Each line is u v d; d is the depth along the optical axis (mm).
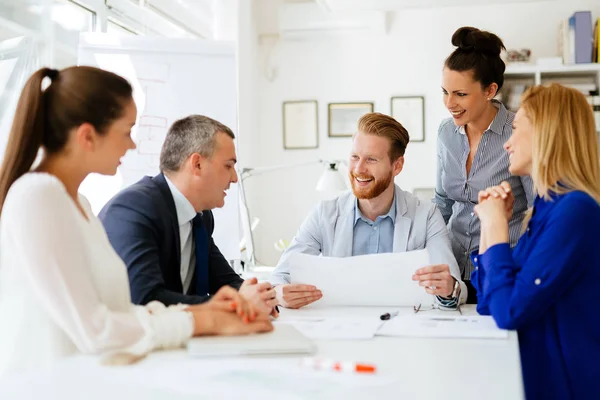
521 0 3902
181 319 1172
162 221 1648
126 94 1260
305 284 1803
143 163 2832
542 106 1443
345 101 4973
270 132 5090
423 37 4836
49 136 1222
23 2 2484
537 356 1348
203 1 4328
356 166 2023
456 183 2352
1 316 1129
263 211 5109
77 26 2963
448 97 2221
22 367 1119
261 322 1238
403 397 877
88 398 895
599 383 1301
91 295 1113
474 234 2332
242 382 956
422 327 1396
